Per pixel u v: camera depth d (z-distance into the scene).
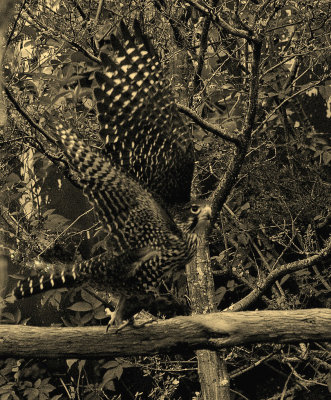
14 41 7.87
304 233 10.45
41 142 8.37
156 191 5.45
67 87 8.70
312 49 9.05
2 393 9.62
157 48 8.82
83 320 9.52
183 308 5.91
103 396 10.45
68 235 9.15
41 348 5.66
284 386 9.95
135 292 5.49
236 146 7.40
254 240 10.82
